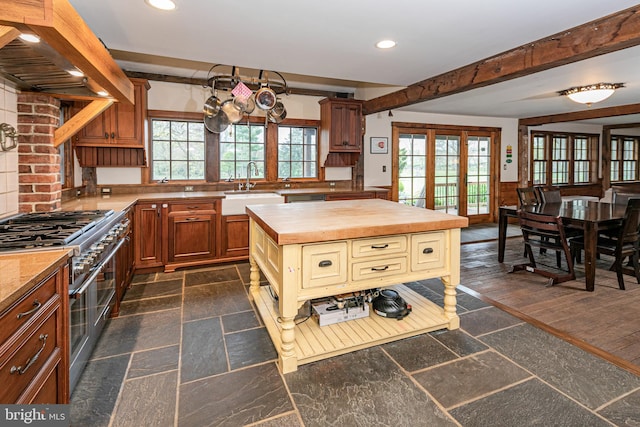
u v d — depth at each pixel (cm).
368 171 607
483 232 625
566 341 229
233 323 258
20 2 121
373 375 194
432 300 302
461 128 689
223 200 398
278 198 437
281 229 198
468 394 177
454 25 243
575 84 435
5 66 178
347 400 174
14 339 104
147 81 398
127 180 428
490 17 229
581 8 216
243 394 179
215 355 215
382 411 166
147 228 368
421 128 655
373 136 608
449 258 240
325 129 518
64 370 146
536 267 384
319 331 230
